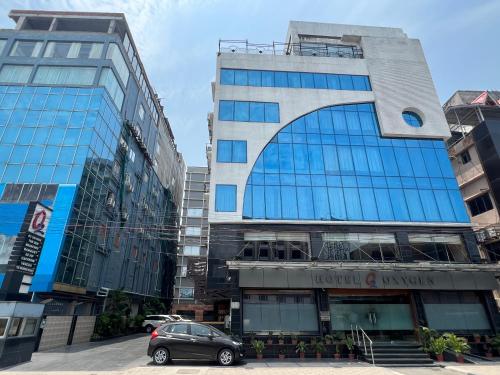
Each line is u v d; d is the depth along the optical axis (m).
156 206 47.78
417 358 14.51
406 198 21.08
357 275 17.88
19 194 23.67
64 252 22.20
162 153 51.59
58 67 30.50
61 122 27.23
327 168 21.61
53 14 33.91
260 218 19.61
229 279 17.67
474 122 29.25
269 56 25.41
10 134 26.22
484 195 25.30
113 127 31.52
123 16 34.94
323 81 24.89
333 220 19.95
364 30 29.47
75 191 24.02
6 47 30.92
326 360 14.90
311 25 29.36
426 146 23.11
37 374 10.01
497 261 23.02
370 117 23.94
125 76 35.34
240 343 13.08
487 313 17.91
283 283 17.44
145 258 42.28
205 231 60.09
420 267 16.64
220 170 20.77
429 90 24.98
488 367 12.86
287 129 22.72
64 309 22.98
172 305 53.38
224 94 23.45
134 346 19.52
